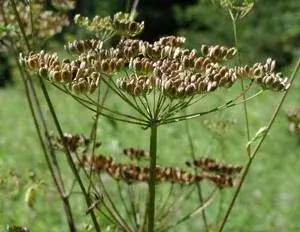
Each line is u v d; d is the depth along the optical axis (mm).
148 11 35281
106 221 5473
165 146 15836
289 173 14312
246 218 11117
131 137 16109
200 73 4469
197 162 5664
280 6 28453
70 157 4688
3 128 17719
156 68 4273
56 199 9820
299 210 11859
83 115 17266
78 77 4176
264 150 15516
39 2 6160
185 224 9820
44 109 9414
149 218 4508
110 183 9758
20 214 9469
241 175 5004
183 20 33375
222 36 28734
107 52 4465
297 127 6426
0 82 21391
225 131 6125
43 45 6094
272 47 28062
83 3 22875
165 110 4410
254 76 4453
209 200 5688
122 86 4191
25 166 12703
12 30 5156
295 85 21031
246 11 4836
